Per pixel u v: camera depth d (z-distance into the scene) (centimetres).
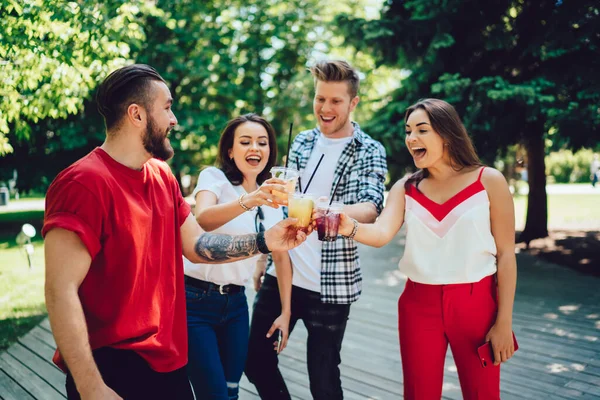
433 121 213
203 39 1285
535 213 917
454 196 214
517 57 759
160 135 168
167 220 178
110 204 155
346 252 250
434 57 750
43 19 425
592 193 1938
